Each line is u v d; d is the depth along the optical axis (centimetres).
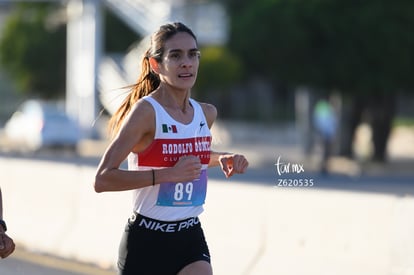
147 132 1284
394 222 1955
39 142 8288
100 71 9662
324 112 6562
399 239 1945
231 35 7781
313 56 7131
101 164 1265
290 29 7031
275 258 2178
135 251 1319
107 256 2673
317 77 7119
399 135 11875
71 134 8362
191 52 1305
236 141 11512
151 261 1316
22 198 3133
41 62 11556
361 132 11250
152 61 1315
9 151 8256
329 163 7062
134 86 1377
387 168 7512
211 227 2367
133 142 1270
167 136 1289
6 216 3206
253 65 8844
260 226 2234
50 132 8288
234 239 2297
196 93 10312
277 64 7250
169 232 1314
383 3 6988
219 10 8225
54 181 2975
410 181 6103
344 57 7025
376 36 6956
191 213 1326
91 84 9219
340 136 7981
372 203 2003
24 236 3083
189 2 8425
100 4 9169
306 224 2125
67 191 2902
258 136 11538
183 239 1322
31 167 3105
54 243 2905
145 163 1294
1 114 14438
